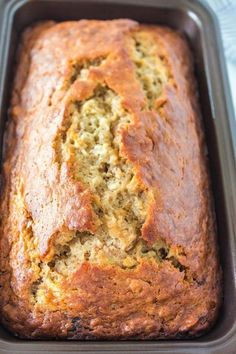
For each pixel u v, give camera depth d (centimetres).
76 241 33
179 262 34
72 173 34
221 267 36
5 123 39
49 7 43
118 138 35
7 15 41
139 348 31
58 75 39
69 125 36
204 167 39
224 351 31
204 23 42
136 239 34
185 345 31
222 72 40
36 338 33
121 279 33
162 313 33
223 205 36
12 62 41
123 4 43
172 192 35
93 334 33
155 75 40
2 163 38
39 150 36
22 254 34
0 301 33
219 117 39
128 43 41
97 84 37
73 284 32
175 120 38
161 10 43
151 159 35
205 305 34
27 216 35
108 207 34
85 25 41
